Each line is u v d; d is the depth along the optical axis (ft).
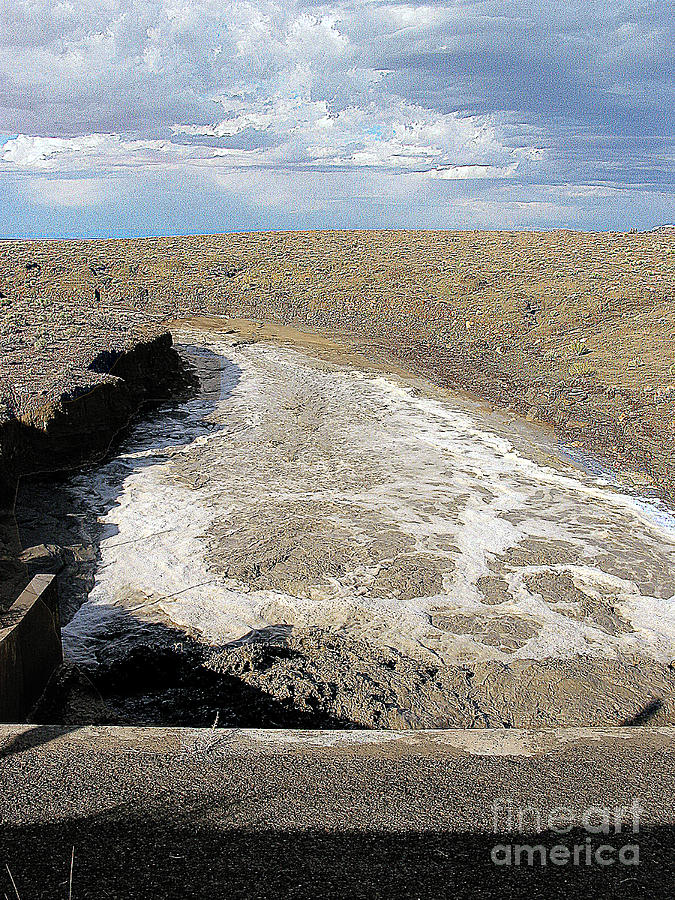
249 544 22.93
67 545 21.91
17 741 9.42
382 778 8.73
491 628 18.58
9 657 10.87
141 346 39.73
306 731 10.11
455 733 10.15
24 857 7.18
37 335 40.16
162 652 15.33
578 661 17.15
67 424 27.61
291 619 18.67
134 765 8.85
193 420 36.83
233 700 13.98
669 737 10.18
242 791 8.34
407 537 23.88
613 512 27.07
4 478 22.85
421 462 31.71
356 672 15.26
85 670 14.93
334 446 33.58
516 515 26.37
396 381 45.50
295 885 6.89
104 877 6.93
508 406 41.50
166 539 23.27
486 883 6.99
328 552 22.50
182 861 7.16
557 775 8.97
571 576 21.79
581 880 7.07
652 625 19.24
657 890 6.97
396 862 7.24
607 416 39.52
